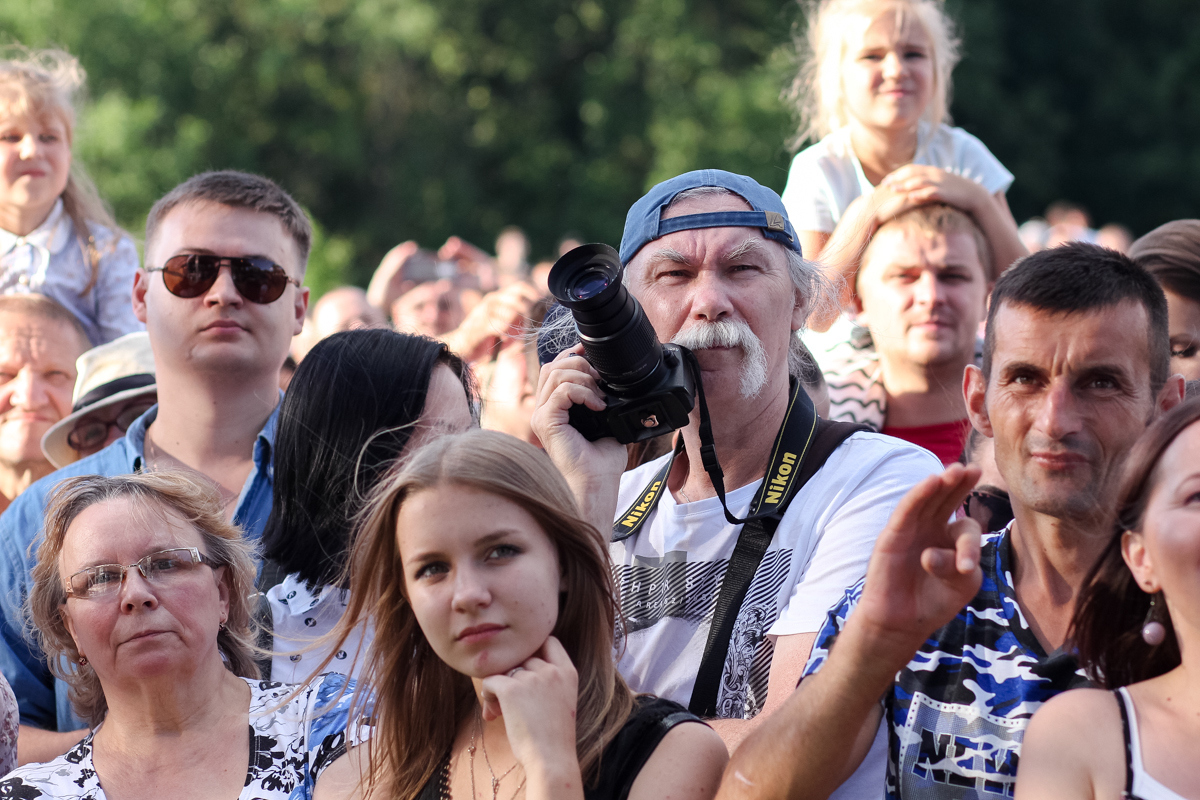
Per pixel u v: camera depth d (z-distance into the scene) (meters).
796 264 4.17
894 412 5.80
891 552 2.79
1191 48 30.80
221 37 27.03
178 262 5.06
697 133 25.81
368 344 4.45
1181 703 2.83
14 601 4.79
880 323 5.76
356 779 3.45
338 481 4.24
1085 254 3.51
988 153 7.18
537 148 28.98
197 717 3.77
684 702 3.81
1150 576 2.88
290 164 28.02
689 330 3.93
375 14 27.42
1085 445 3.34
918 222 5.70
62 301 7.25
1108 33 31.58
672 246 4.02
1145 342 3.40
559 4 29.39
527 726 2.92
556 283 3.70
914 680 3.31
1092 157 30.88
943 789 3.21
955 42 7.35
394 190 28.41
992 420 3.50
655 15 27.42
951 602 2.75
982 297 5.76
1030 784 2.85
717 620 3.82
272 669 4.17
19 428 6.06
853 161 6.93
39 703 4.77
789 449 3.98
